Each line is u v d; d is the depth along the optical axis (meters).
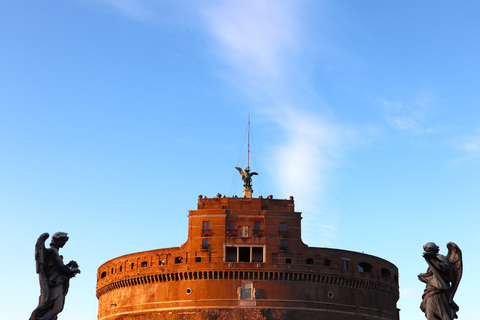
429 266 31.75
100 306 145.38
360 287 135.50
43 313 30.72
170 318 129.38
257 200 135.62
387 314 140.25
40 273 31.00
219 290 129.25
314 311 129.25
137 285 135.62
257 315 127.50
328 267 132.38
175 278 131.62
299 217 134.62
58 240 32.34
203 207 135.62
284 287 129.88
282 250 131.62
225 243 131.50
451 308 31.27
